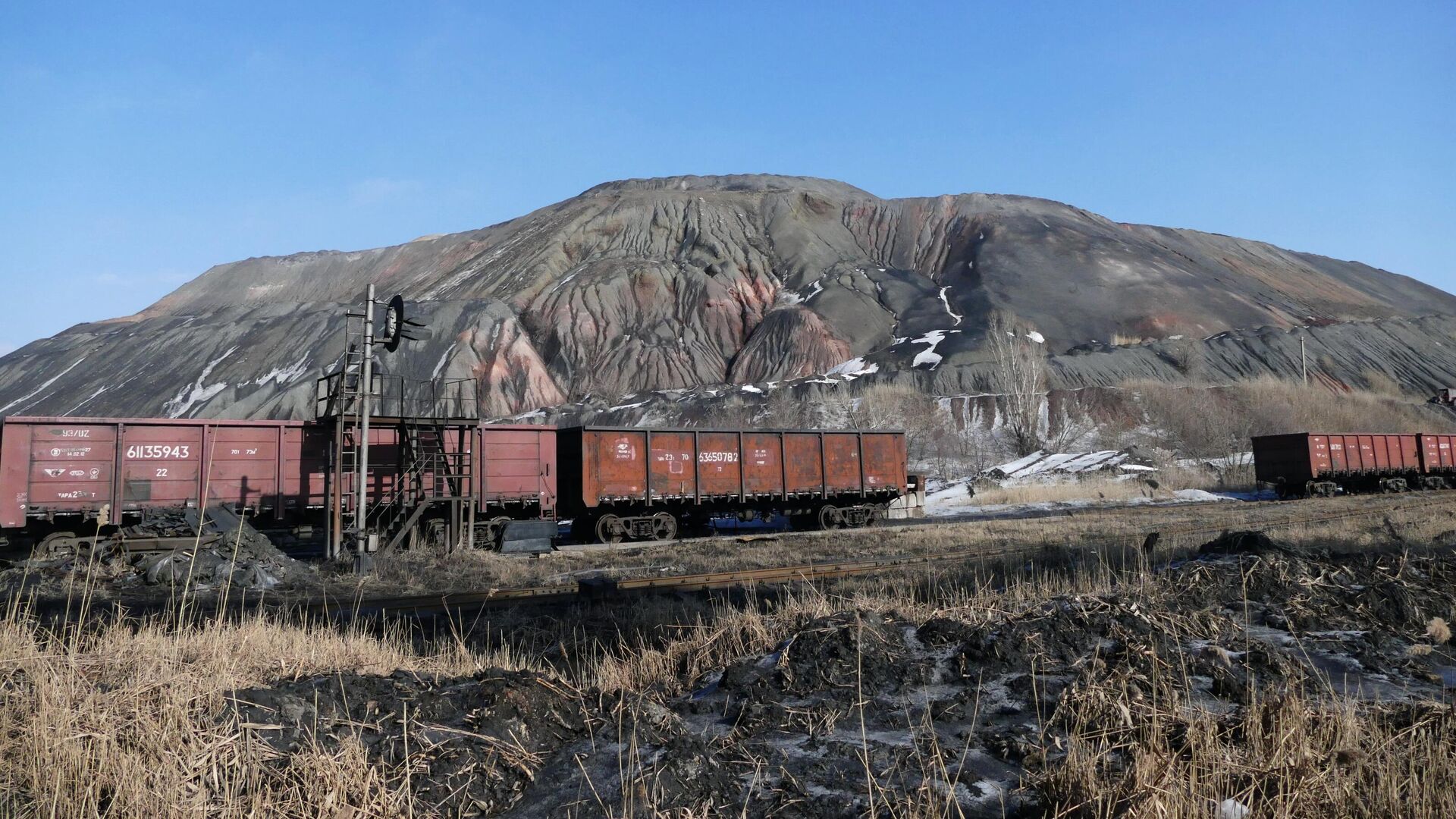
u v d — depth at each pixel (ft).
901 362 361.92
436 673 24.12
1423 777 14.42
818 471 104.58
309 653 25.09
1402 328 393.70
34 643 20.58
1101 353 341.21
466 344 382.42
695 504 96.02
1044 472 177.17
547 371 400.06
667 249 549.54
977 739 18.53
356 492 61.26
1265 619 28.14
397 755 15.85
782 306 463.42
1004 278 483.92
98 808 13.73
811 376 346.33
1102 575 36.42
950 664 23.39
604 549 78.79
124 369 418.51
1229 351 353.10
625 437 91.81
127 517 69.82
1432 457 166.61
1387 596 28.94
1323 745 16.33
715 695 22.80
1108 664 22.26
